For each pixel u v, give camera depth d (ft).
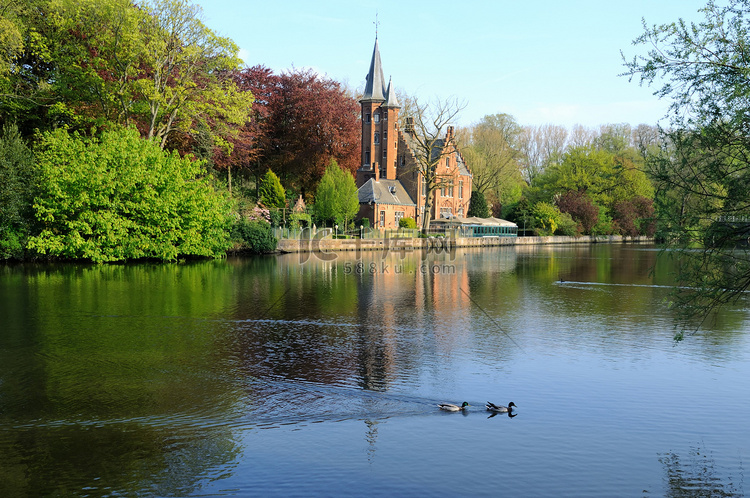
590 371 51.90
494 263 167.53
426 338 64.49
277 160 252.62
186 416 40.04
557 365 53.72
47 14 159.63
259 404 42.47
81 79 151.94
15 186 122.52
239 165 227.81
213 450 34.96
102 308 77.56
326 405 42.60
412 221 259.19
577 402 43.88
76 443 35.58
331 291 99.60
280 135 261.03
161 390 45.21
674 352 59.00
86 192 125.49
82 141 137.69
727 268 34.94
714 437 37.68
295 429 38.22
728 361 55.62
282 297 90.94
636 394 45.78
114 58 151.74
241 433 37.45
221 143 168.76
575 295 99.91
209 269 129.29
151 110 153.17
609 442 36.78
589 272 141.59
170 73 156.76
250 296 91.04
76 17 150.00
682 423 39.88
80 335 62.44
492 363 54.19
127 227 134.62
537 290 106.22
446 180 265.54
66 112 154.81
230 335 63.93
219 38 156.76
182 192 140.97
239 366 51.85
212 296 89.92
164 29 150.10
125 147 133.49
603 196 312.71
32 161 126.82
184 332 64.95
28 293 87.97
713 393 46.11
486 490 30.76
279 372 50.21
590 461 34.19
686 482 31.89
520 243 273.95
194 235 145.38
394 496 30.07
